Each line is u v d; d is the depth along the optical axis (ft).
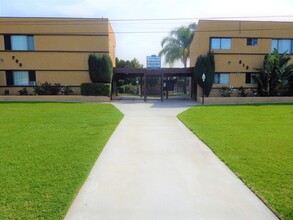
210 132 29.84
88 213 12.23
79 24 75.41
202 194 14.23
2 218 11.47
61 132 29.55
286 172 17.06
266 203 13.04
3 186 14.76
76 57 76.38
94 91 72.59
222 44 75.61
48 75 76.64
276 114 44.98
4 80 75.82
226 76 76.64
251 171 17.28
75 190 14.35
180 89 135.13
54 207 12.47
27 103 62.80
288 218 11.63
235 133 29.27
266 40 75.77
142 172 17.46
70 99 71.72
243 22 75.05
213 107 56.95
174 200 13.56
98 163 19.15
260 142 25.07
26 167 17.94
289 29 75.77
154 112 49.08
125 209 12.64
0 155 20.72
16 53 75.31
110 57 79.05
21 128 31.78
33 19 74.43
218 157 20.59
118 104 64.34
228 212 12.39
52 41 75.51
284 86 72.95
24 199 13.23
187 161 19.74
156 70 76.64
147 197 13.88
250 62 76.33
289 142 25.05
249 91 77.15
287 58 70.69
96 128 32.04
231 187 15.06
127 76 90.89
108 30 76.28
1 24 74.02
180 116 43.04
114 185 15.33
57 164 18.61
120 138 27.09
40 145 23.85
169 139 26.78
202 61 72.59
